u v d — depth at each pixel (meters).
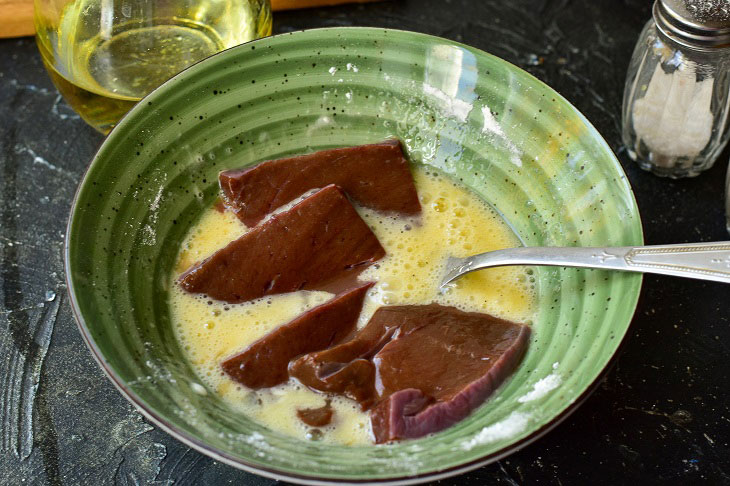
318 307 0.37
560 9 0.51
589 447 0.37
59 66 0.42
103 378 0.39
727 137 0.43
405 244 0.41
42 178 0.45
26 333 0.40
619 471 0.36
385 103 0.42
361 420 0.35
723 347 0.39
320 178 0.41
